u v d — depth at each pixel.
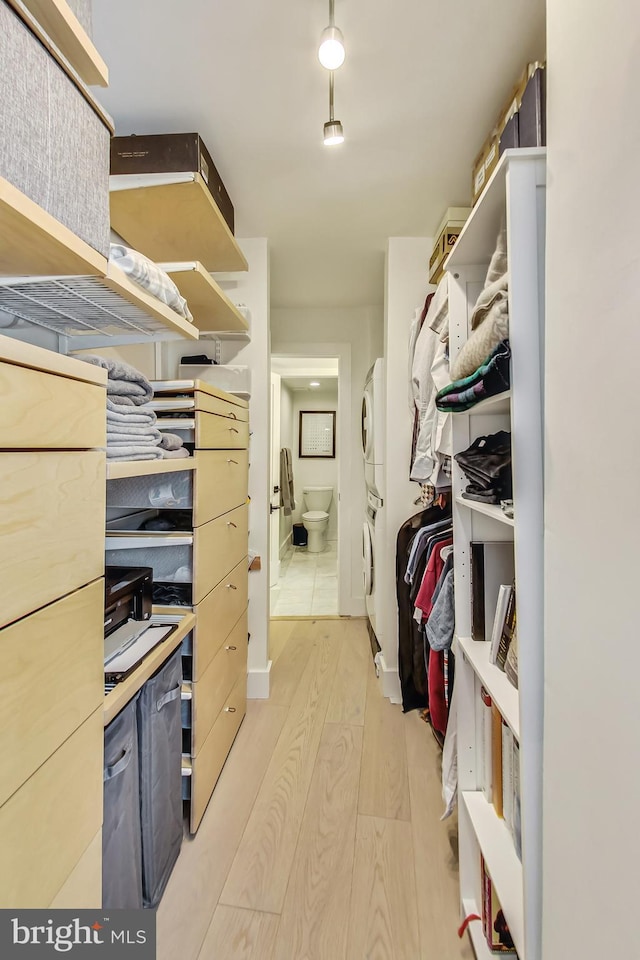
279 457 4.50
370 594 2.90
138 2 1.04
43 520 0.64
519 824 0.97
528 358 0.79
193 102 1.35
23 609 0.60
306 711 2.12
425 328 1.88
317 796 1.58
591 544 0.60
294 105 1.36
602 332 0.58
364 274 2.65
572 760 0.64
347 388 3.33
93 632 0.78
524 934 0.76
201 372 2.12
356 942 1.09
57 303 0.99
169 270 1.48
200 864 1.30
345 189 1.80
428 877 1.27
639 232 0.50
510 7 1.06
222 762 1.68
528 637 0.77
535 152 0.79
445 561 1.56
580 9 0.62
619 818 0.53
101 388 0.81
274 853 1.35
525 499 0.78
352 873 1.28
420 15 1.08
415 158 1.62
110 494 1.40
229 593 1.75
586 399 0.61
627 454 0.53
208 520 1.48
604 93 0.56
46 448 0.65
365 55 1.19
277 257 2.42
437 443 1.66
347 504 3.38
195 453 1.39
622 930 0.52
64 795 0.69
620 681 0.54
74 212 0.70
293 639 2.98
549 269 0.71
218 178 1.62
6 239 0.66
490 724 1.14
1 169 0.56
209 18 1.08
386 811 1.51
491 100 1.34
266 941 1.10
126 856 1.03
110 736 0.97
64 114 0.67
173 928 1.12
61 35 0.67
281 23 1.10
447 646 1.51
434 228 2.11
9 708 0.58
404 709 1.97
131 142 1.42
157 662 1.10
